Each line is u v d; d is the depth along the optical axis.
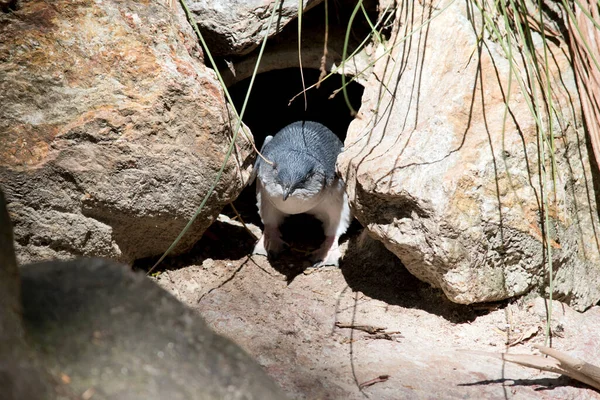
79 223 5.29
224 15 5.97
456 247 4.98
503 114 5.31
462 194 4.98
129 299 2.73
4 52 5.07
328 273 6.24
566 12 5.74
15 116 5.04
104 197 5.25
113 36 5.27
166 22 5.45
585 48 5.56
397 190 5.00
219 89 5.49
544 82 5.48
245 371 2.68
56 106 5.11
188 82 5.33
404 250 5.25
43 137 5.07
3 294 2.43
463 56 5.57
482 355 5.04
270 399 2.63
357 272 6.19
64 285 2.73
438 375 4.76
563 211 5.35
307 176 6.18
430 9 5.91
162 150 5.30
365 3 6.58
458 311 5.47
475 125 5.27
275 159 6.35
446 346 5.18
